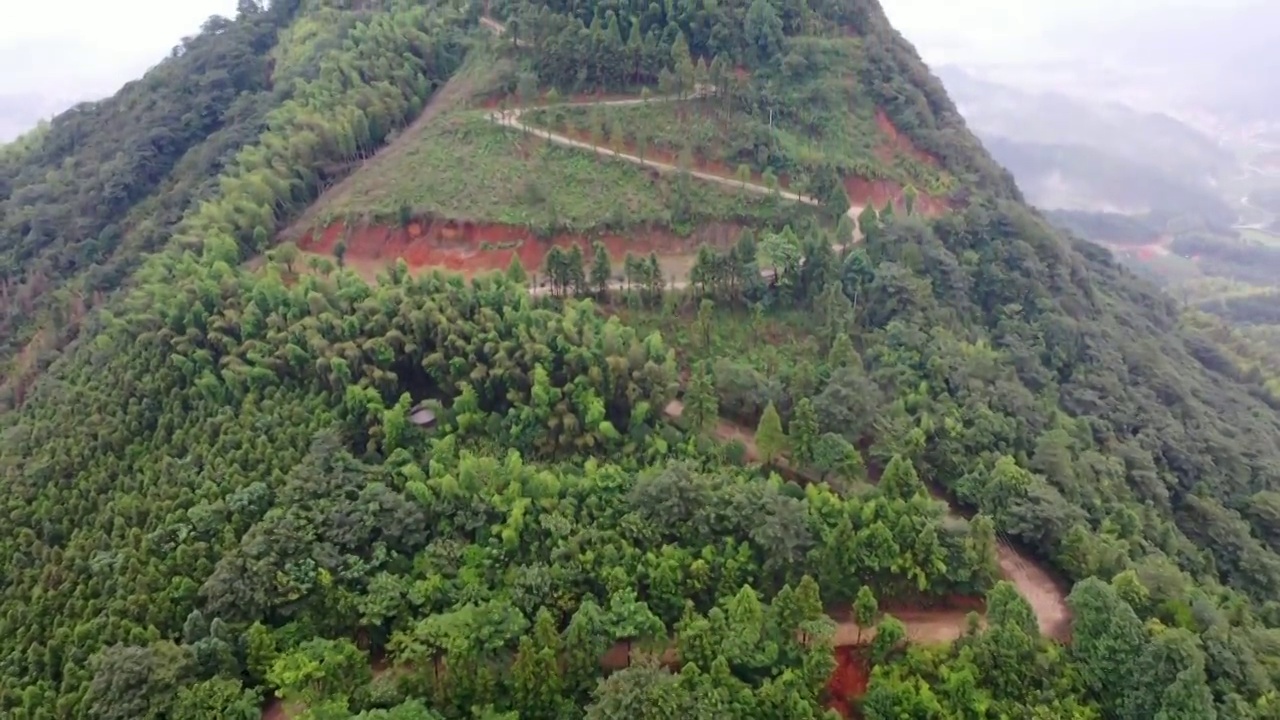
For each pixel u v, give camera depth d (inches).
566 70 4783.5
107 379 3294.8
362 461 2987.2
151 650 2257.6
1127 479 3506.4
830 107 4884.4
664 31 4847.4
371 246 4205.2
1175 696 2278.5
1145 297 5767.7
